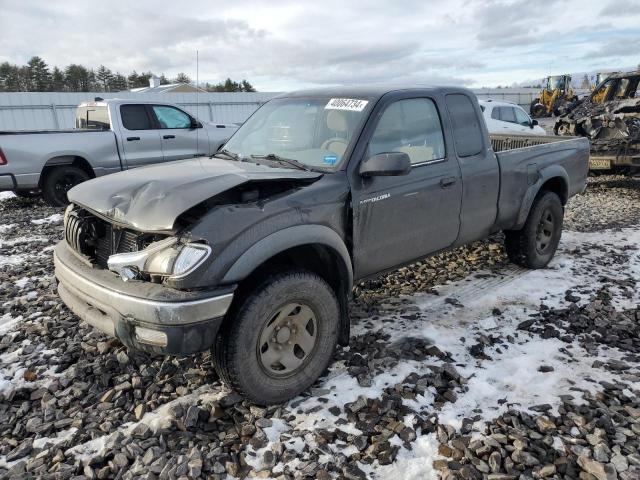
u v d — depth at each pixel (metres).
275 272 2.96
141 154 10.03
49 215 8.47
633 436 2.74
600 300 4.50
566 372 3.39
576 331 3.97
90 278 2.97
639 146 9.53
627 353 3.63
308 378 3.14
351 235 3.41
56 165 9.12
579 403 3.04
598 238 6.61
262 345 2.92
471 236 4.48
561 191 5.54
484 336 3.86
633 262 5.60
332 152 3.52
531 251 5.18
